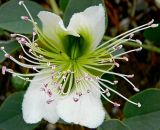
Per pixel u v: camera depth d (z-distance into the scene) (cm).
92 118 22
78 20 22
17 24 24
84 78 23
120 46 22
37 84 23
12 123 23
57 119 22
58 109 22
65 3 26
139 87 31
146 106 24
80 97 22
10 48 24
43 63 23
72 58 24
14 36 24
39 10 25
